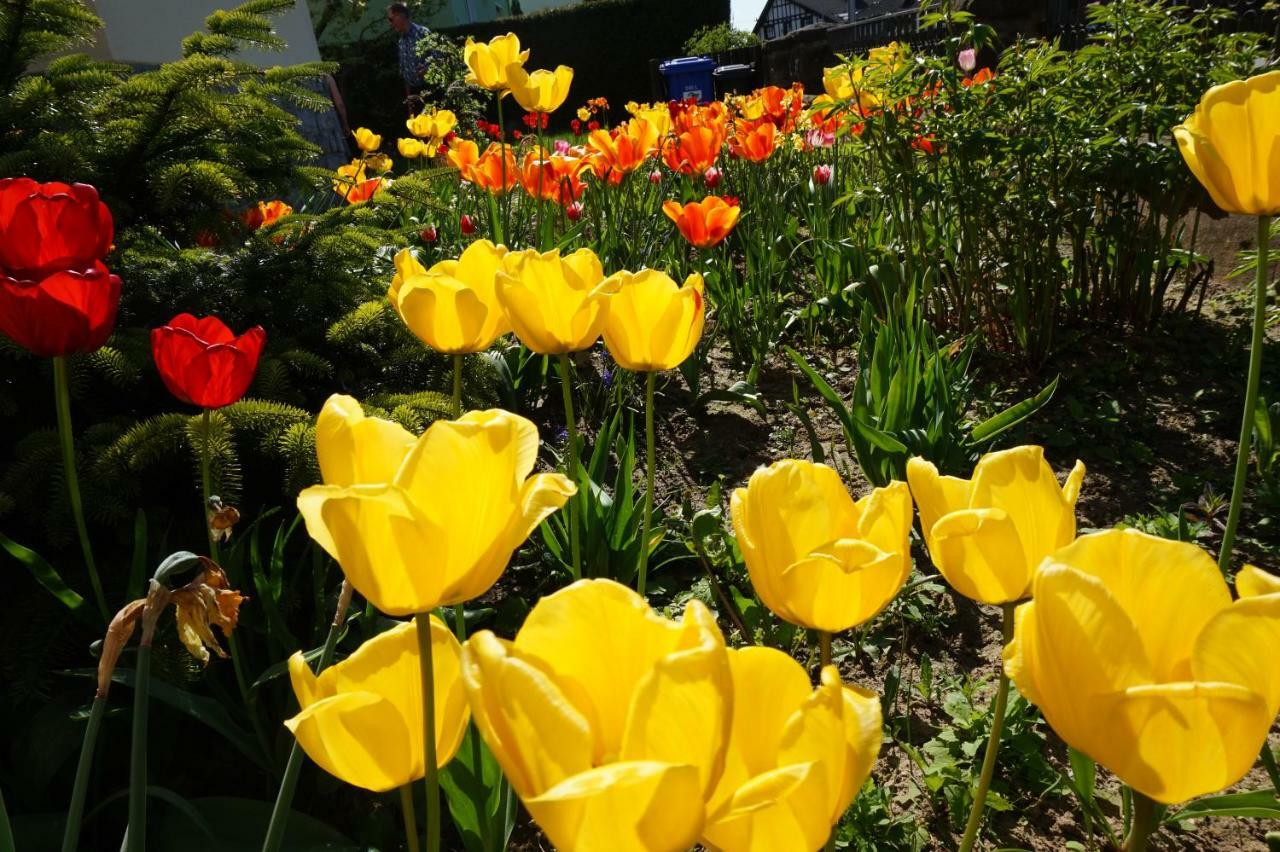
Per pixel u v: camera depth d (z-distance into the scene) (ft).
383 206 12.48
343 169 15.70
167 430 7.50
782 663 2.32
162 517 8.08
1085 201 13.67
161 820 6.48
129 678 6.04
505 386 12.78
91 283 5.64
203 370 5.76
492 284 6.45
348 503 2.52
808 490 3.29
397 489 2.53
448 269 6.56
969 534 3.19
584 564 9.05
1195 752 2.18
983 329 14.80
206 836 6.12
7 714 7.07
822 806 2.03
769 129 18.42
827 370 15.02
